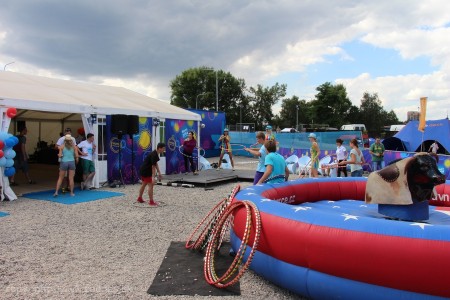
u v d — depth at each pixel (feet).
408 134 57.93
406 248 10.03
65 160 30.48
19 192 31.94
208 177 40.98
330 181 24.03
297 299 12.37
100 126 35.94
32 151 57.88
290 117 301.02
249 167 59.72
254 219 13.60
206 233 16.83
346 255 10.73
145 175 27.40
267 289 13.11
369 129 262.26
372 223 11.02
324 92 227.20
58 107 31.81
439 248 9.76
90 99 38.06
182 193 33.45
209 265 14.17
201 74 249.96
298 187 21.70
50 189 33.99
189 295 12.54
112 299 12.17
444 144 52.44
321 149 58.08
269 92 276.62
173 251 17.02
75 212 24.93
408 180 15.25
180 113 46.83
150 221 22.71
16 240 18.53
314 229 11.55
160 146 27.35
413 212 15.46
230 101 262.67
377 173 15.84
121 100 43.45
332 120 223.10
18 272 14.42
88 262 15.61
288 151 59.82
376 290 10.37
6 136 27.58
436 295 9.71
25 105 29.35
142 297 12.35
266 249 12.95
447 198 21.65
